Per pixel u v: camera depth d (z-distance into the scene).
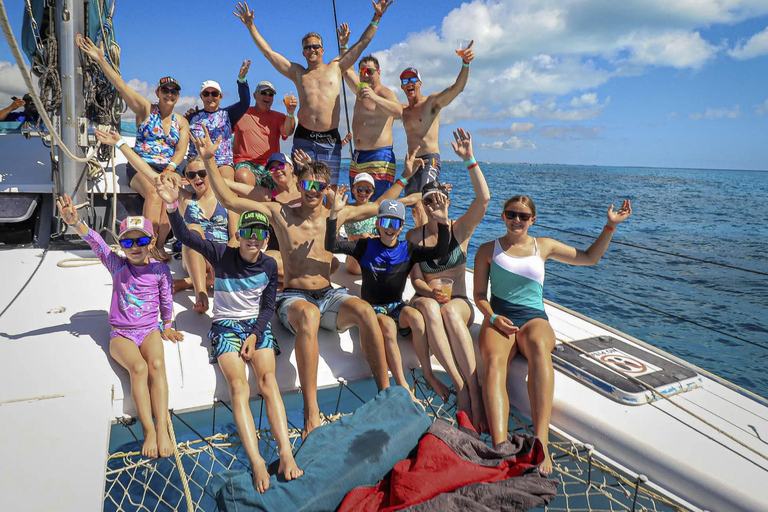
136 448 3.80
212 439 3.68
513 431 4.09
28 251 6.41
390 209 4.34
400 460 3.54
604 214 37.16
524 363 4.27
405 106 6.58
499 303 4.42
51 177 7.17
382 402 3.90
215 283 4.08
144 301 4.01
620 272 18.23
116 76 5.78
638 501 3.44
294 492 3.21
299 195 5.87
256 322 3.99
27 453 3.12
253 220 3.88
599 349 4.62
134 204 7.36
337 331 4.60
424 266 4.83
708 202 52.09
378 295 4.61
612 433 3.65
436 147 6.48
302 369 3.87
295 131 6.64
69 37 5.95
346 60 6.52
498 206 38.38
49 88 5.89
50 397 3.63
